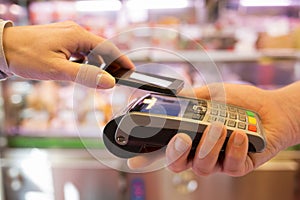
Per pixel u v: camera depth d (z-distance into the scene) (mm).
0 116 1392
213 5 1396
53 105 1462
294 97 711
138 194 1352
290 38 1339
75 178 1351
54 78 598
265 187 1295
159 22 1399
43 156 1367
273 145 662
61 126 1406
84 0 1398
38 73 597
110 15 1433
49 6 1406
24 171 1377
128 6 1415
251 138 544
